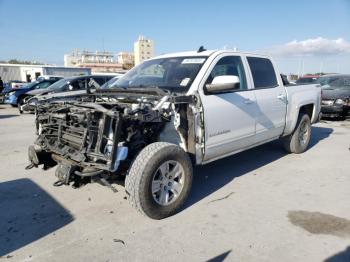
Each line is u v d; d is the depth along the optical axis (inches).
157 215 142.3
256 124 196.4
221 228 137.0
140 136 146.4
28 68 1520.7
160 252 119.8
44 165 170.7
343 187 183.8
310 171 213.9
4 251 121.8
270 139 220.7
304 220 143.5
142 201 135.9
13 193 177.8
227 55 183.0
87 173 135.3
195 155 158.7
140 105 140.4
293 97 233.8
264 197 170.2
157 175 142.0
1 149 284.2
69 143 149.3
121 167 145.2
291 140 250.7
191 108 153.6
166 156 140.4
